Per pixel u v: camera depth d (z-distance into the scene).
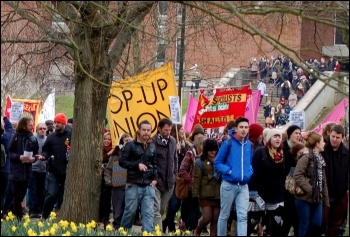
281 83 42.06
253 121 26.97
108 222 23.09
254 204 19.17
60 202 24.19
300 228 18.38
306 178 18.25
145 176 19.14
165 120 20.02
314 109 42.88
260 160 18.92
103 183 21.94
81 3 17.62
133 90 22.72
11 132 20.78
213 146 19.00
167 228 21.83
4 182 20.33
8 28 22.14
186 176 20.25
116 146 21.52
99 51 20.19
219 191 19.05
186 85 44.81
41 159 23.11
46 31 19.62
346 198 18.97
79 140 20.62
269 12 15.01
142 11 19.95
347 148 18.91
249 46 40.75
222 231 18.66
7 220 17.97
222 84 39.72
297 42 23.41
